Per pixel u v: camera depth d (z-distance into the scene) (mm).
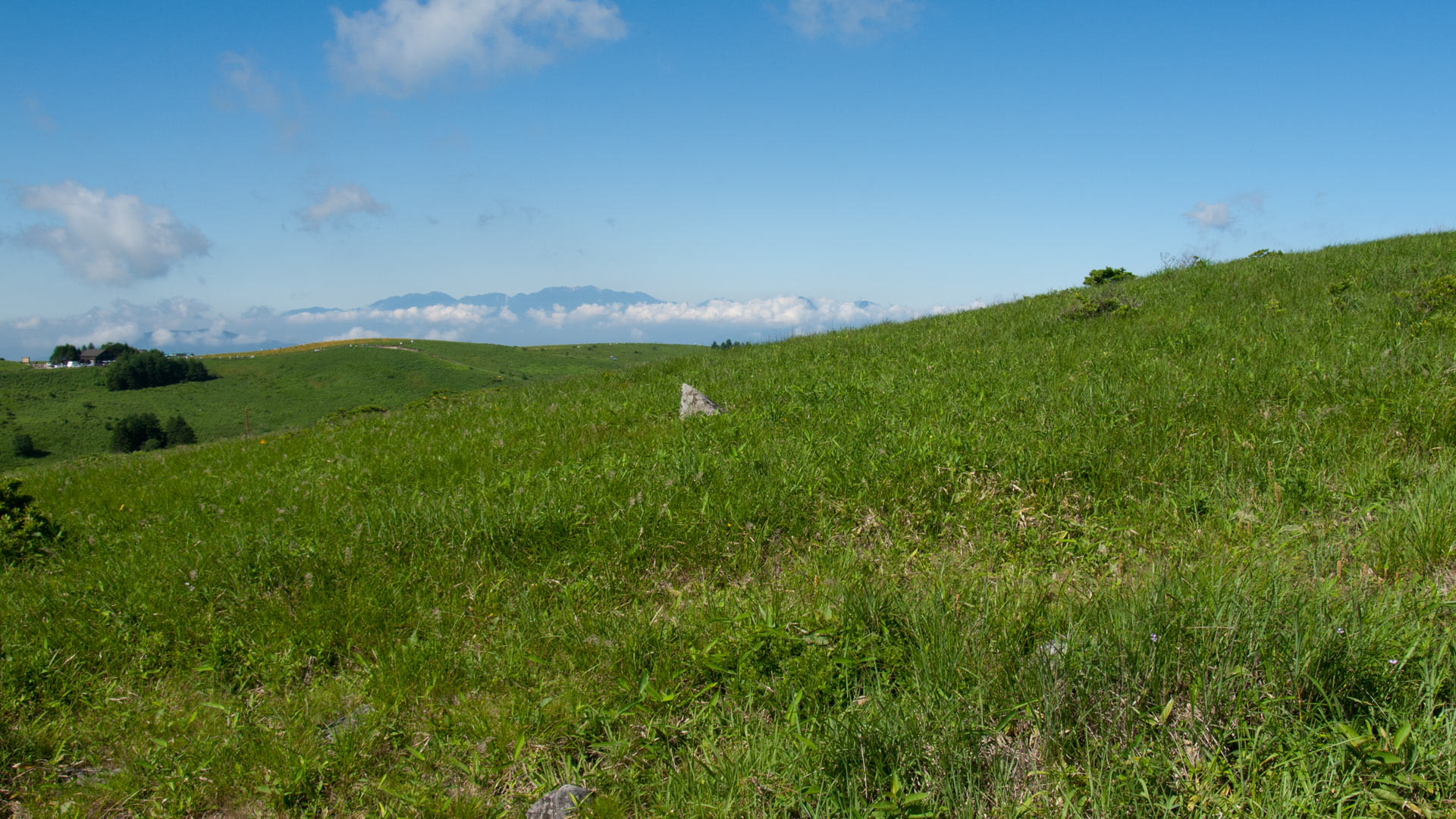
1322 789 2357
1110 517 4867
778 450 6656
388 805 2895
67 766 3332
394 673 3721
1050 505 5094
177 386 144875
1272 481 4879
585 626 4066
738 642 3643
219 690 3912
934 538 5020
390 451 9453
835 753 2752
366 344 196250
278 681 3895
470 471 7625
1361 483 4684
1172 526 4660
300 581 4820
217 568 5051
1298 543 4156
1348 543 4066
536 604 4406
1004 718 2764
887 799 2570
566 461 7438
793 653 3506
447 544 5238
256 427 125688
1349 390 6359
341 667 4000
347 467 8492
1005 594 3691
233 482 8680
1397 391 6086
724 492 5754
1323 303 10602
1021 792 2594
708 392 11117
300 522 6078
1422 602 3184
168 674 4078
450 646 3973
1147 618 3076
